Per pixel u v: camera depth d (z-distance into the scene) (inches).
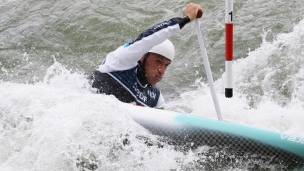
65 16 1062.4
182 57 929.5
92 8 1072.2
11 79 883.4
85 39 997.8
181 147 506.9
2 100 545.0
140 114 522.3
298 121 657.0
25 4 1133.1
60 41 1003.9
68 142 484.7
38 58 955.3
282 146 490.9
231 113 699.4
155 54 604.1
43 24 1052.5
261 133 498.6
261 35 924.6
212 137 504.1
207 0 1056.8
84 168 488.4
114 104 527.2
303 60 828.6
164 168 494.6
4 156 510.3
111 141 495.5
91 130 494.0
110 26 1012.5
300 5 996.6
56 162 481.1
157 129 513.3
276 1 1027.9
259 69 840.3
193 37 967.0
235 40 927.7
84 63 935.7
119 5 1078.4
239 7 1028.5
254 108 721.0
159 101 655.8
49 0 1133.7
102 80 607.5
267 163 496.4
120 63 600.4
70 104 521.7
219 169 504.1
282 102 743.1
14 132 518.3
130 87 612.4
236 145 498.9
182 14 1011.3
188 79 870.4
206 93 806.5
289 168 495.2
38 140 494.9
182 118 516.7
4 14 1106.7
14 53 971.9
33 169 483.2
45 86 580.1
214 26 981.2
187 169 499.8
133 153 497.4
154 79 617.3
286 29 925.2
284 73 813.2
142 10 1051.9
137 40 582.2
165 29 574.2
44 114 516.1
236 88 797.9
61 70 799.1
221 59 904.3
